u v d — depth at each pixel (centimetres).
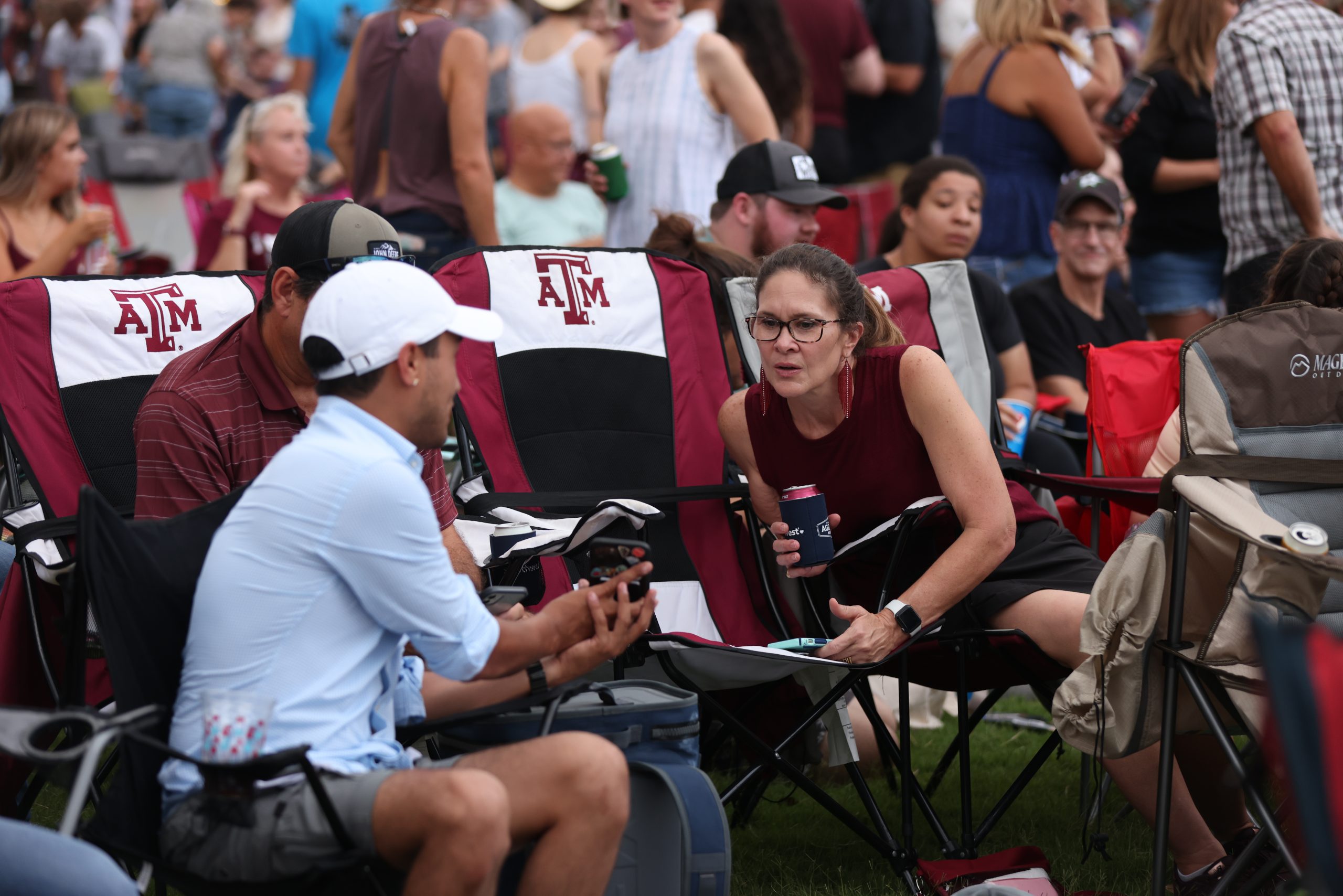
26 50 2345
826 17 1537
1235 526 575
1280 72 1190
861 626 662
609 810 496
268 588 492
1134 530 622
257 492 502
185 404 636
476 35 1171
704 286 857
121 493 708
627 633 565
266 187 1331
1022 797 852
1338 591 635
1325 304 786
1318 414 653
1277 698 301
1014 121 1312
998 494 699
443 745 596
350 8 1673
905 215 1083
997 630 695
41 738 511
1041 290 1176
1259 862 651
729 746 870
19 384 705
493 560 673
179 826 494
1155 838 608
